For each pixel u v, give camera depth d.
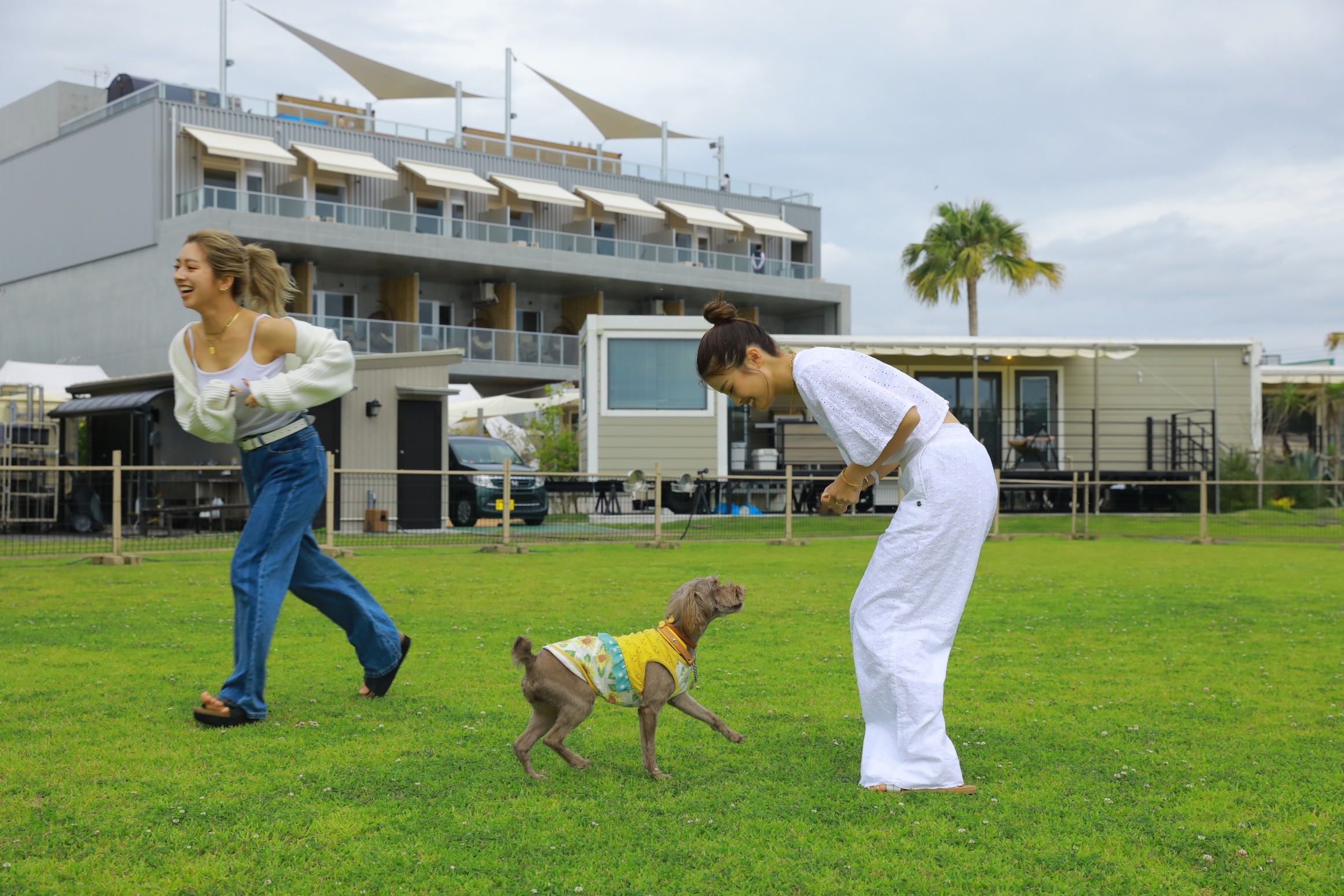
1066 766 3.94
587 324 19.58
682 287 38.50
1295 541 16.72
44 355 34.12
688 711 3.98
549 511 22.52
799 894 2.76
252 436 4.63
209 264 4.50
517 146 40.72
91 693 5.02
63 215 33.38
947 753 3.65
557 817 3.33
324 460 4.82
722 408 19.73
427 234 32.91
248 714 4.46
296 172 33.69
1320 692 5.27
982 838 3.16
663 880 2.84
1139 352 23.47
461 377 34.50
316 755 3.99
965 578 3.73
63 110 35.38
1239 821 3.33
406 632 6.98
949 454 3.72
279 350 4.61
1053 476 22.42
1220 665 6.00
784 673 5.71
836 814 3.37
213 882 2.81
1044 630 7.32
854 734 4.40
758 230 42.59
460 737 4.28
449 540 14.88
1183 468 23.09
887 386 3.81
